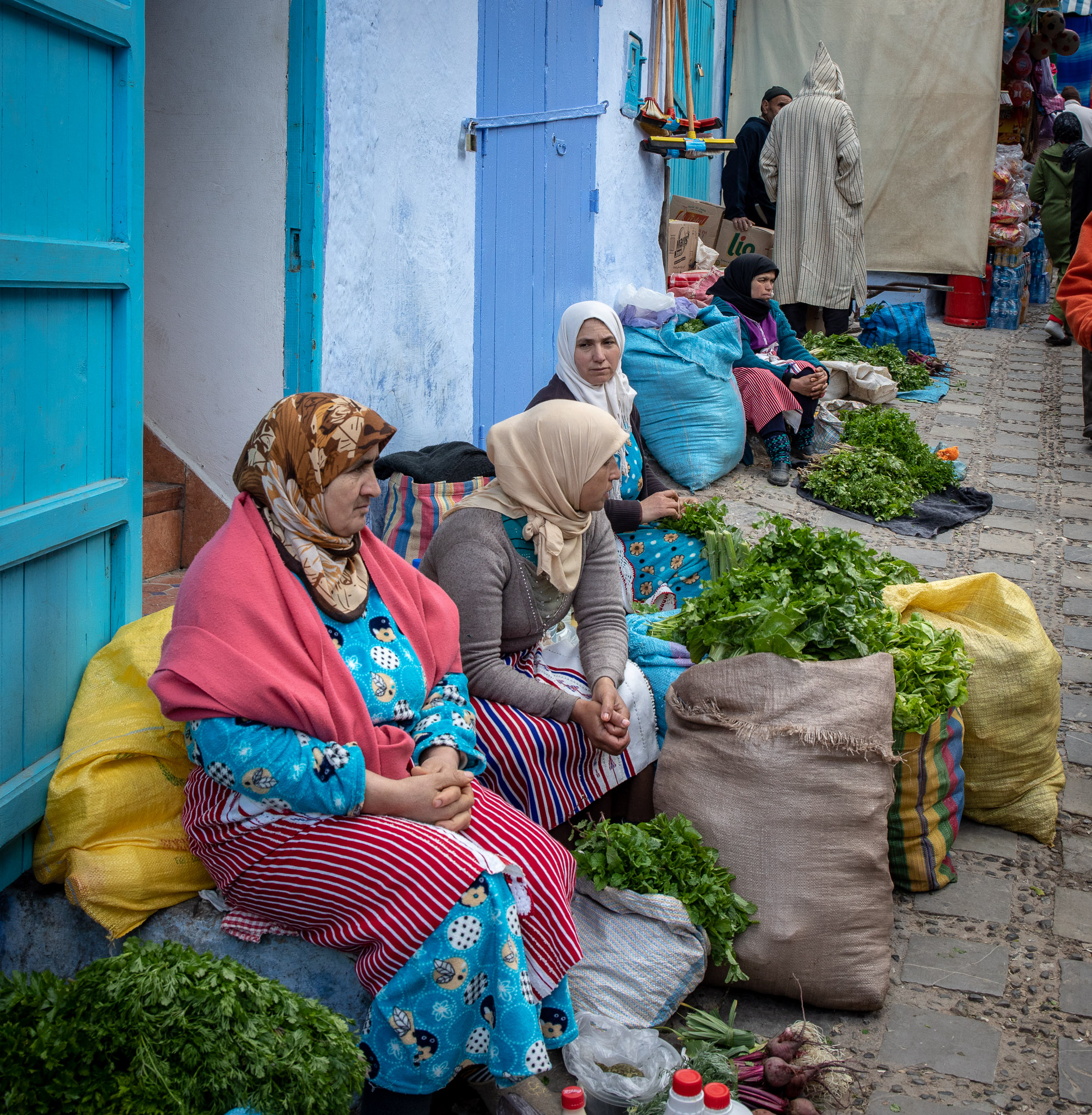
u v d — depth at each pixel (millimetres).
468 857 2318
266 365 3822
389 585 2643
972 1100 2561
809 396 6859
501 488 3250
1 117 2213
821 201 9133
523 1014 2297
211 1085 1977
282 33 3578
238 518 2430
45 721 2545
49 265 2346
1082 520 6566
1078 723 4383
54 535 2453
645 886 2820
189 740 2432
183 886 2566
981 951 3098
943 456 7238
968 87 10766
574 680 3309
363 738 2438
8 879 2490
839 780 2922
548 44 5516
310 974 2465
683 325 6547
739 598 3457
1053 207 10305
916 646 3402
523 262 5535
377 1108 2363
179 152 3762
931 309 11914
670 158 8039
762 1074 2502
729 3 11148
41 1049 1933
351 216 3922
